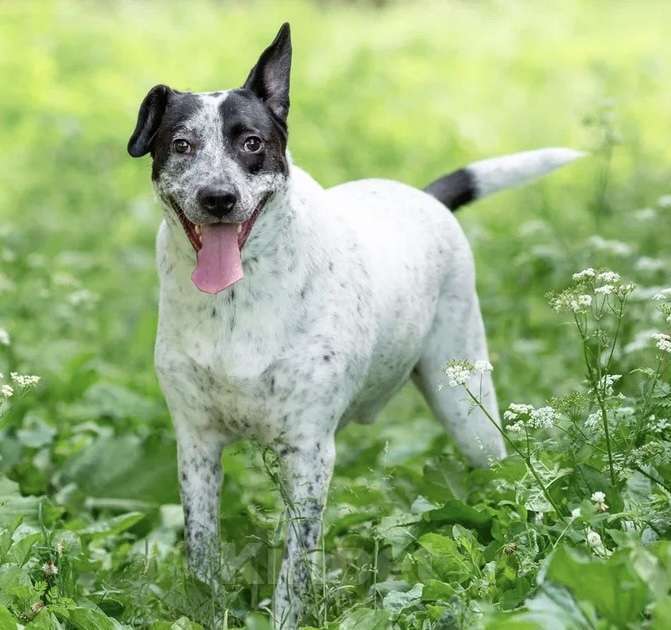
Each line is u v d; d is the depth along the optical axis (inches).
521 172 400.8
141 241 669.3
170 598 306.5
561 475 302.0
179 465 327.9
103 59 1066.1
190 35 1180.5
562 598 237.5
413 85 1011.3
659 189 675.4
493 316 515.2
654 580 236.5
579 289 303.1
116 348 538.3
